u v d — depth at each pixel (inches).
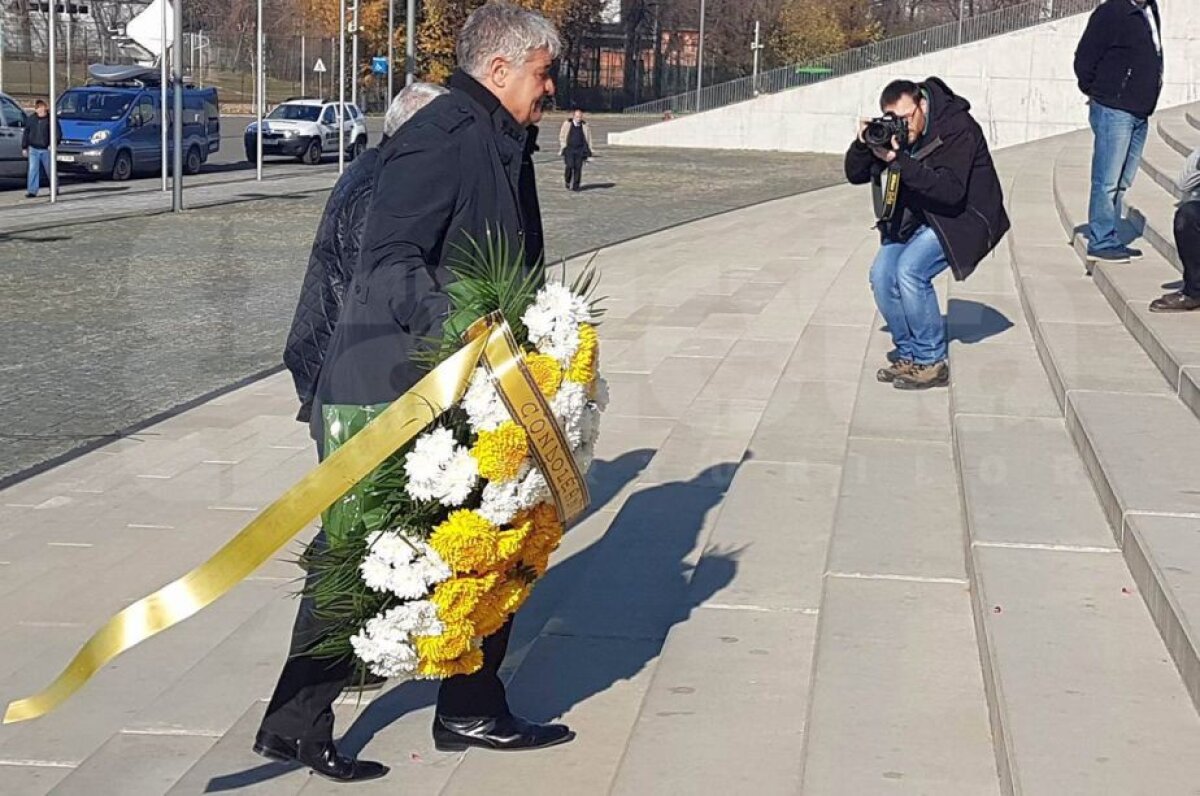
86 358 440.8
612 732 180.1
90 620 234.2
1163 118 892.0
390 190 157.9
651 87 2891.2
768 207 925.2
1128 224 478.9
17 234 753.6
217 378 415.5
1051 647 164.9
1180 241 319.6
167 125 1135.0
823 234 743.1
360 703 189.3
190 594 150.7
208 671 208.2
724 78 2807.6
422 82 188.9
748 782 157.3
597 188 1141.1
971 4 2071.9
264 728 168.4
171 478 316.8
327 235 183.3
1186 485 209.0
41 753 186.2
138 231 767.7
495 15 163.6
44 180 1149.1
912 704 167.5
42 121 1004.6
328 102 1502.2
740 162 1540.4
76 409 378.9
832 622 192.9
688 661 191.5
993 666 160.9
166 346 458.6
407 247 158.1
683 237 738.2
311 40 2253.9
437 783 169.0
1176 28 1453.0
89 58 1932.8
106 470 323.0
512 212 161.9
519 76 163.6
